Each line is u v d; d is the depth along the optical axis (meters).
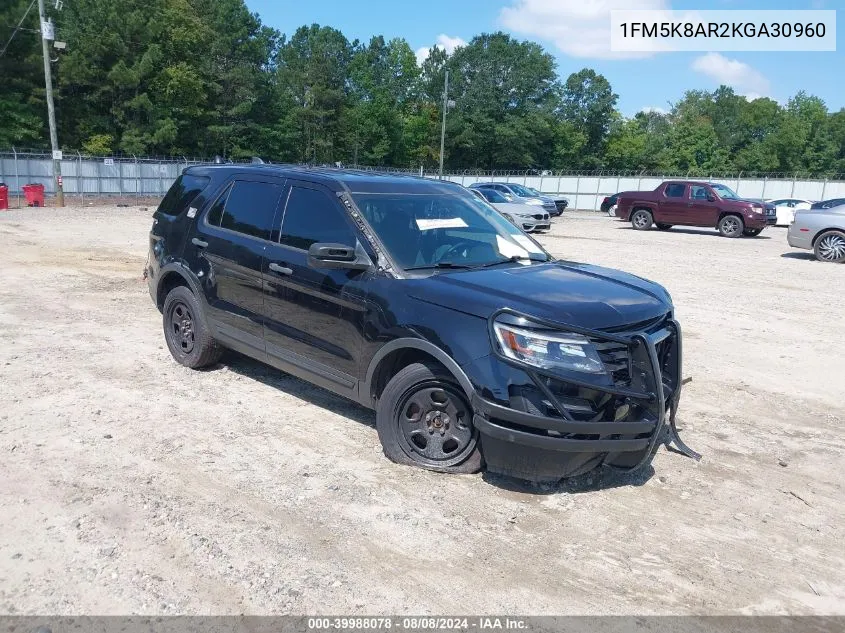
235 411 5.44
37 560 3.37
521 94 84.94
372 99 85.44
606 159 93.06
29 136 48.94
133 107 54.25
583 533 3.84
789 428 5.68
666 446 5.12
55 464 4.39
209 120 62.72
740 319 9.84
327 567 3.41
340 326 4.77
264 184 5.69
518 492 4.25
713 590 3.38
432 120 86.62
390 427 4.53
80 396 5.64
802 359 7.82
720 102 112.81
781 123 96.62
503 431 3.93
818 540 3.90
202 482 4.24
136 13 53.53
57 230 19.50
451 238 5.04
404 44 94.94
